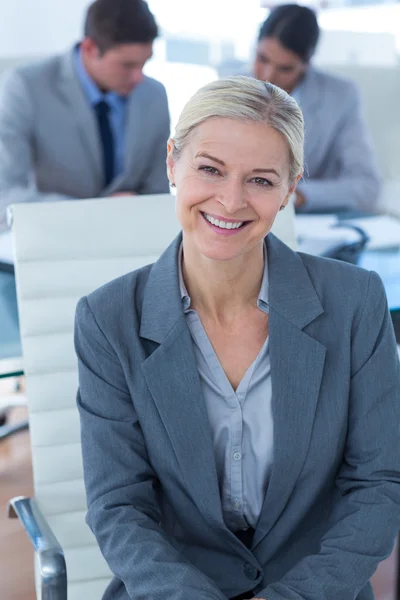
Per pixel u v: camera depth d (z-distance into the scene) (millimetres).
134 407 1333
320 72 3312
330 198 2943
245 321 1353
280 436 1285
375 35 4250
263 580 1346
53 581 1225
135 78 2916
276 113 1188
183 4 4234
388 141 3422
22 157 2969
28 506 1414
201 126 1201
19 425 2930
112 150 3070
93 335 1326
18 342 1761
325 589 1233
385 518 1287
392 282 2018
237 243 1248
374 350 1334
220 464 1343
